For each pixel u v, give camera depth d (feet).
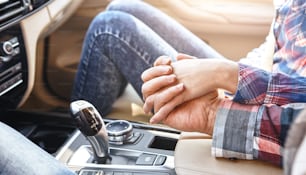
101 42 3.65
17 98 3.83
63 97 4.74
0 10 3.20
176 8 4.66
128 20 3.56
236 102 2.25
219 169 2.17
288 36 2.82
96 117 2.63
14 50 3.44
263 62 3.41
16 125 4.11
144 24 3.67
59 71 4.93
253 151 2.15
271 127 2.09
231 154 2.20
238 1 4.50
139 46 3.50
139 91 3.63
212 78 2.33
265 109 2.15
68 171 1.97
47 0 3.81
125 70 3.63
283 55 2.84
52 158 2.06
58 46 4.89
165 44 3.54
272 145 2.09
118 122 3.02
